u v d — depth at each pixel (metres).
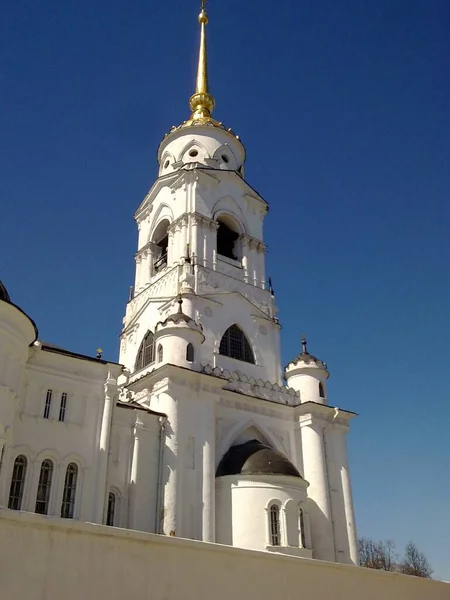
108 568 14.33
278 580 18.19
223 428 47.06
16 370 34.75
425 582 24.47
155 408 44.34
